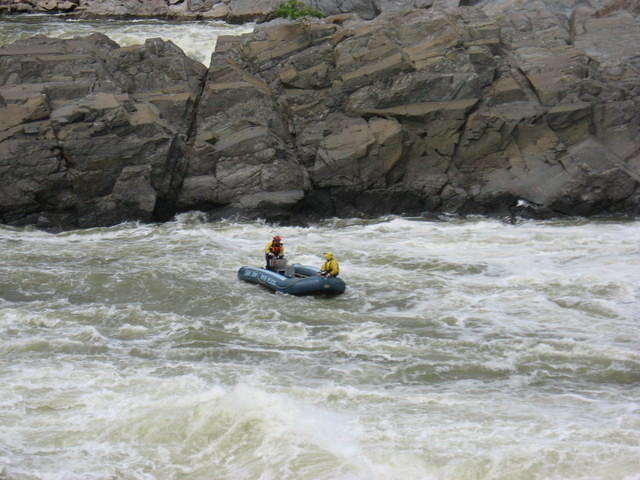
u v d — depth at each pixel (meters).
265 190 61.84
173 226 59.00
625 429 24.92
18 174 57.41
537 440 24.20
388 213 63.09
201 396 26.59
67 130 58.09
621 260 47.34
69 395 27.55
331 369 30.91
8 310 37.09
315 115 65.19
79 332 34.62
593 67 67.44
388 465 22.84
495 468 22.59
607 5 75.81
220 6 90.31
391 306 39.53
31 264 46.22
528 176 62.06
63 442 24.42
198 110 65.19
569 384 29.47
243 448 23.97
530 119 62.81
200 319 37.19
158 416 25.69
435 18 66.81
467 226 58.25
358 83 64.31
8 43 77.38
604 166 61.28
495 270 45.97
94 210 59.16
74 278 43.06
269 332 35.31
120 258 48.44
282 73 66.31
